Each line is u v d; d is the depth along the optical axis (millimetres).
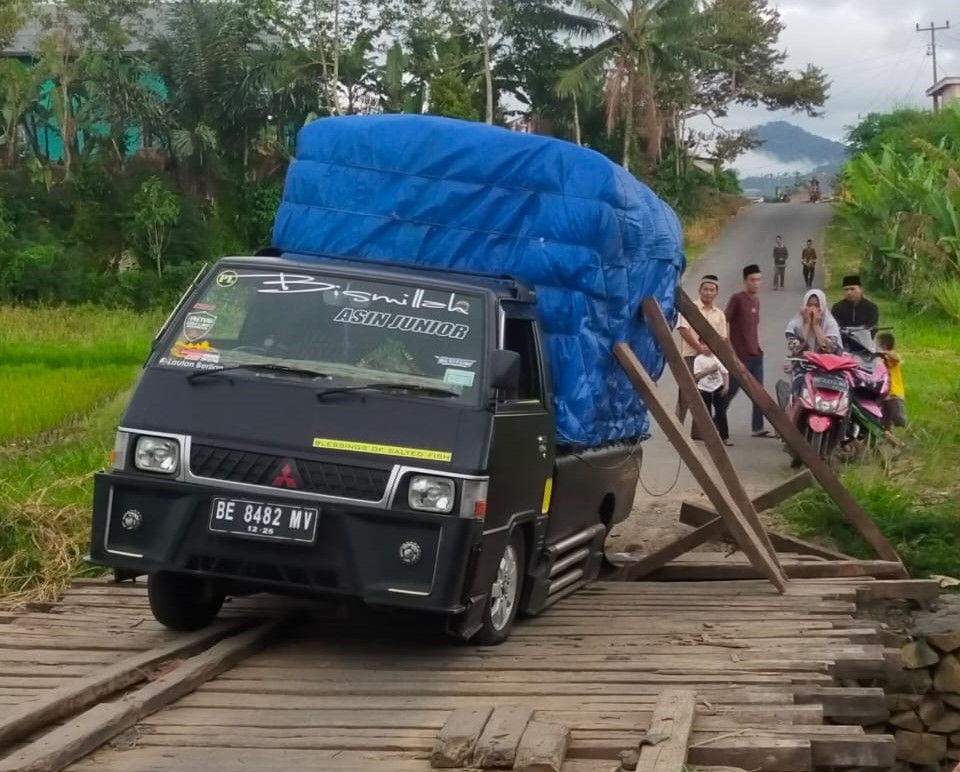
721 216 69438
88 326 34062
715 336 10062
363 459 6531
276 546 6512
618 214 8141
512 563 7320
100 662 6539
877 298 39312
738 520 8750
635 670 6609
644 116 57438
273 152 51031
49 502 10141
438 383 6777
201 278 7352
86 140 52469
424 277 7262
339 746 5340
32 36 54469
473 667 6691
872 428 13898
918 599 9086
